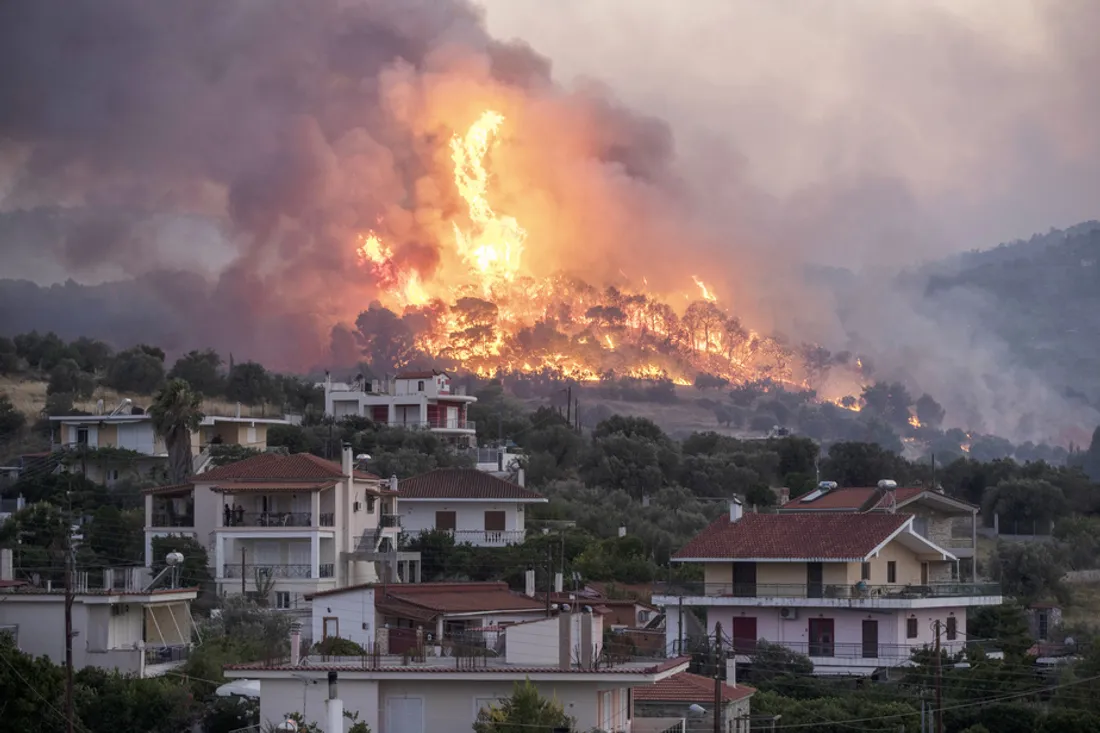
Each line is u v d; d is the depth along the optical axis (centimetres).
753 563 19525
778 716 15112
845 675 18700
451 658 12519
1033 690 17512
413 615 17300
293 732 10931
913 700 16962
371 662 12375
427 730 11681
